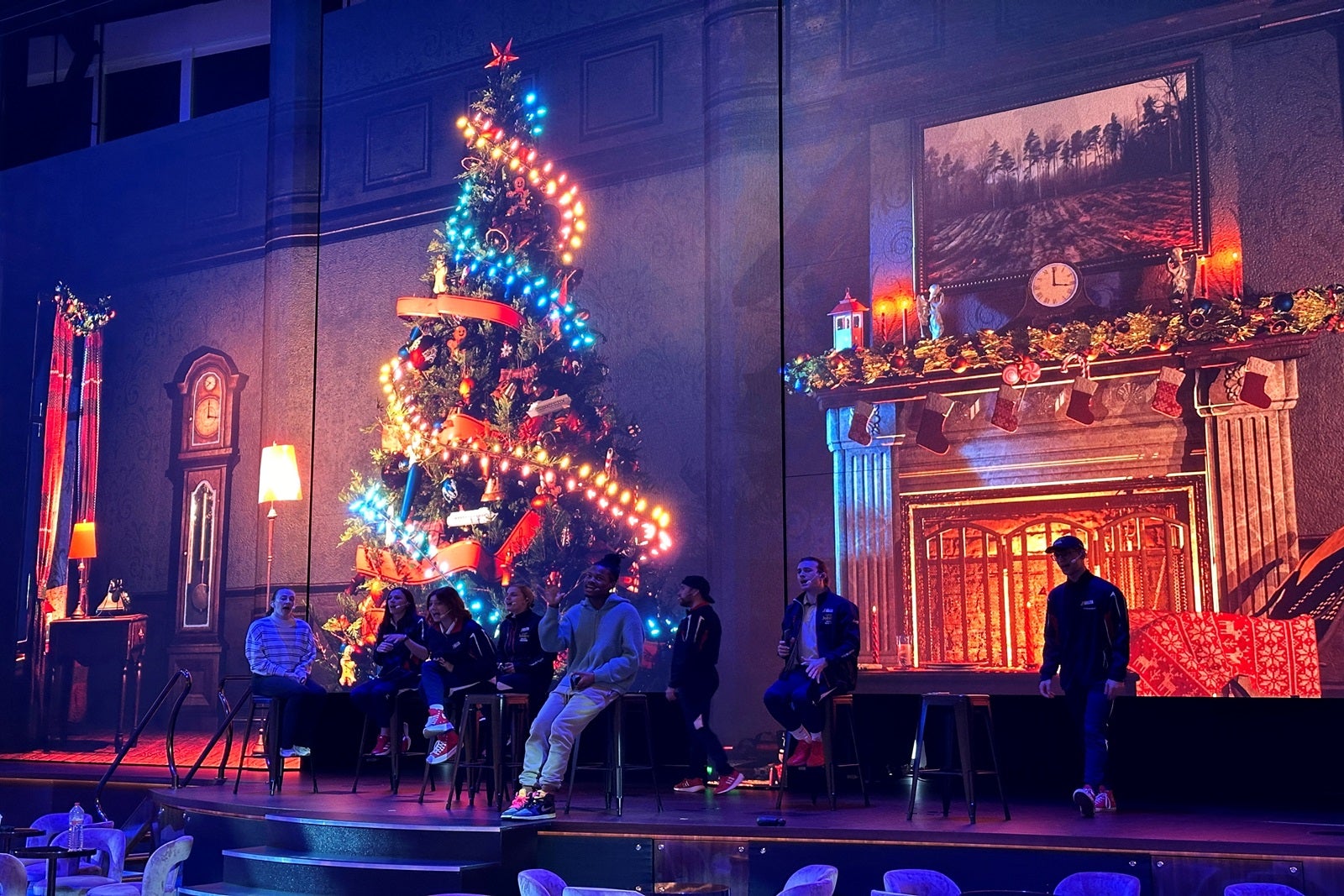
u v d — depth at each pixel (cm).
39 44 1366
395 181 1127
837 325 870
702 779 752
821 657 657
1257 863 482
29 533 1263
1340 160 713
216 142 1263
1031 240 804
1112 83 786
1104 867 507
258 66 1272
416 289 1105
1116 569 750
